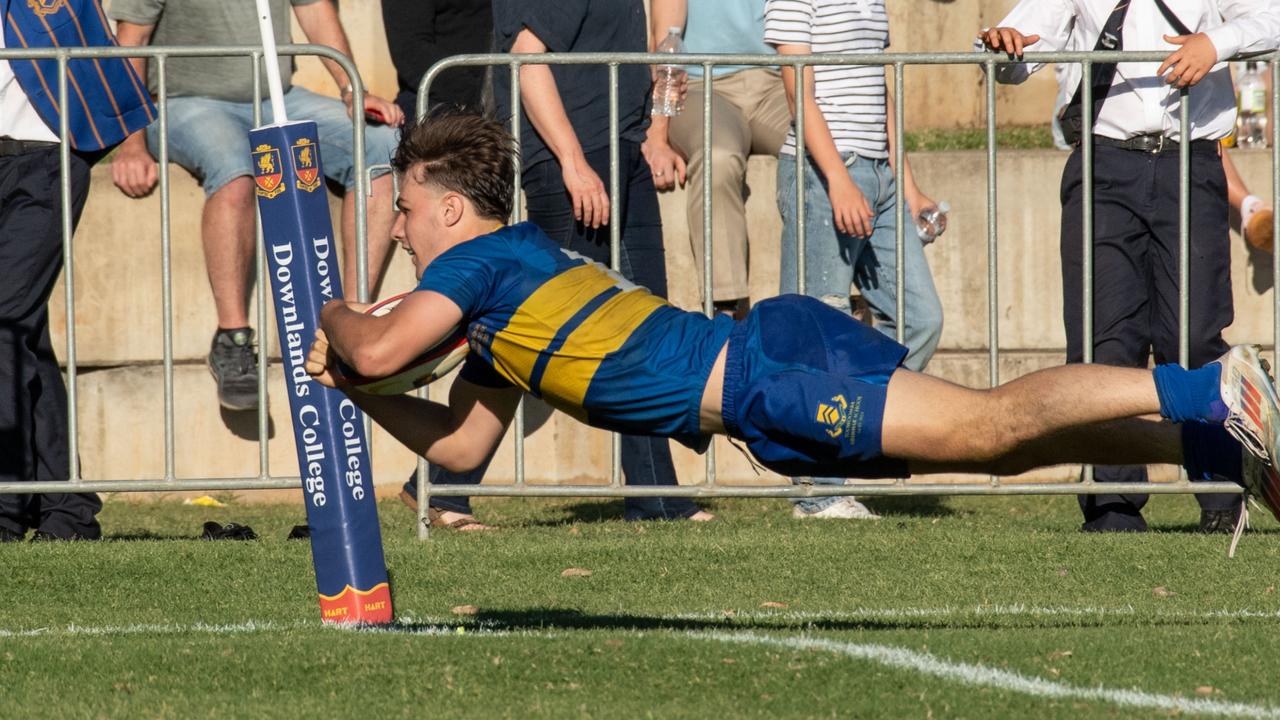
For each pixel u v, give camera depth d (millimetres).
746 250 31484
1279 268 24094
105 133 24016
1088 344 23844
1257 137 38156
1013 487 23734
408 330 14938
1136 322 24266
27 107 23844
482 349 15625
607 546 21703
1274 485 14469
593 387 15359
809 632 15914
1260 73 38188
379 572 17078
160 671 14211
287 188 16359
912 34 44469
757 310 15602
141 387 32375
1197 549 21703
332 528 16891
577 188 24562
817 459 15242
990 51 24078
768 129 30203
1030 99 44438
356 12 42750
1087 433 14656
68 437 24812
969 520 27203
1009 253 34156
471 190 15930
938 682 13461
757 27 29703
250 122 30203
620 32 25375
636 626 16906
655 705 12750
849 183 25250
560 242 25250
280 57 29562
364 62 42844
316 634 15898
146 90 24453
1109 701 12859
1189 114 23828
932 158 34094
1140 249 24219
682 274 31547
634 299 15648
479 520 28031
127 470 32469
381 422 16375
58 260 24203
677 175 30766
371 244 29359
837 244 25891
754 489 23703
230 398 30625
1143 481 24469
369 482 16969
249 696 13297
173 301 32438
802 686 13320
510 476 32031
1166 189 23891
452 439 16406
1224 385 14219
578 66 25141
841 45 25859
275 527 27906
